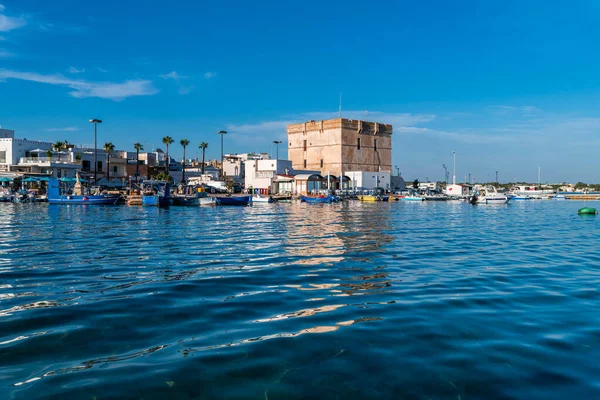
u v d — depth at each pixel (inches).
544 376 239.1
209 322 329.1
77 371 243.4
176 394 219.3
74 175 3260.3
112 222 1302.9
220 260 612.4
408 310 361.4
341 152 4384.8
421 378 236.8
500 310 362.6
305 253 682.2
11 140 3120.1
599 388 226.1
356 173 4101.9
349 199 3555.6
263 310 362.0
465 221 1460.4
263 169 3875.5
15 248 733.3
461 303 383.9
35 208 2117.4
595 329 314.0
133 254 668.1
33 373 241.0
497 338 295.4
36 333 304.3
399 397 217.5
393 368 248.5
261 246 766.5
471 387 227.1
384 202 3444.9
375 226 1203.9
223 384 229.5
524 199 4461.1
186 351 271.9
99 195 2407.7
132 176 3742.6
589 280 485.1
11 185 2896.2
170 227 1141.7
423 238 910.4
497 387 227.3
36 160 3139.8
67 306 372.5
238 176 4566.9
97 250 710.5
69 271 530.9
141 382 230.8
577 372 244.1
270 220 1419.8
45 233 976.9
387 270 540.1
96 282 469.1
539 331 309.4
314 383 231.1
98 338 294.7
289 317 342.3
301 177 3592.5
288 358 261.7
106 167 3582.7
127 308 366.6
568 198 4813.0
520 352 271.3
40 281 474.3
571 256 669.3
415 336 298.7
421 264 584.7
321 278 490.6
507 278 494.9
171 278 489.7
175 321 331.9
